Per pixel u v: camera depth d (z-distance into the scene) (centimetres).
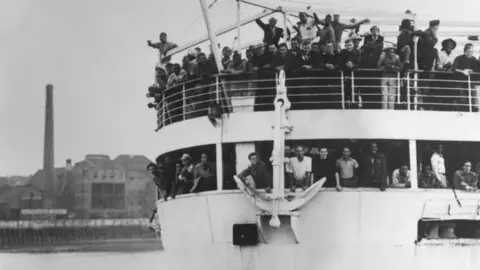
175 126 2200
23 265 4353
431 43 2097
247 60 2244
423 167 2114
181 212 2178
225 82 2097
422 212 2009
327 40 2111
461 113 2042
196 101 2233
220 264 2081
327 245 1984
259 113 2027
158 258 4622
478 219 2044
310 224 1981
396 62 2048
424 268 2030
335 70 2033
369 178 1997
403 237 2003
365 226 1984
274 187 1953
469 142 2098
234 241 2020
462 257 2059
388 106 2066
